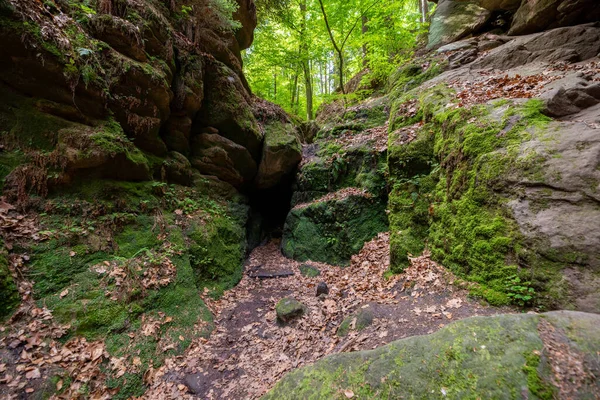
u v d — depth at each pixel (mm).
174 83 7660
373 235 8352
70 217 5086
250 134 10023
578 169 3844
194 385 4195
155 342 4688
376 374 2668
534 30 9781
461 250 4930
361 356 2924
